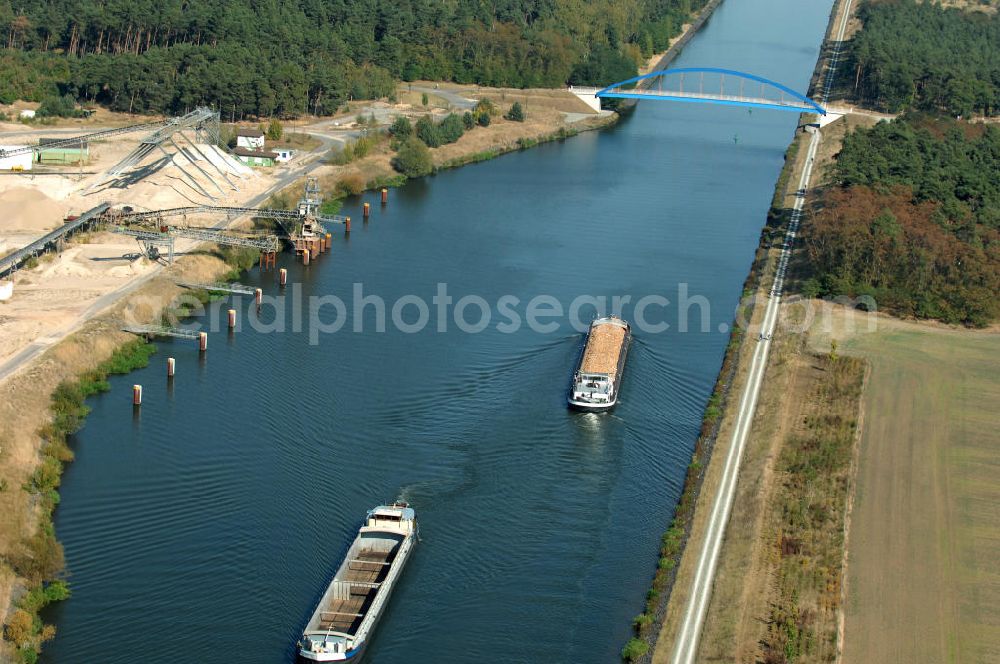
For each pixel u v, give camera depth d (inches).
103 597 4975.4
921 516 5644.7
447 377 6948.8
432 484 5816.9
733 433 6412.4
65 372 6815.9
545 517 5595.5
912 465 6117.1
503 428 6363.2
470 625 4874.5
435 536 5418.3
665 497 5802.2
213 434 6289.4
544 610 4972.9
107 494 5728.3
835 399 6850.4
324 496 5713.6
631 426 6441.9
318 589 5044.3
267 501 5664.4
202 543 5339.6
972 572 5211.6
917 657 4635.8
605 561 5300.2
